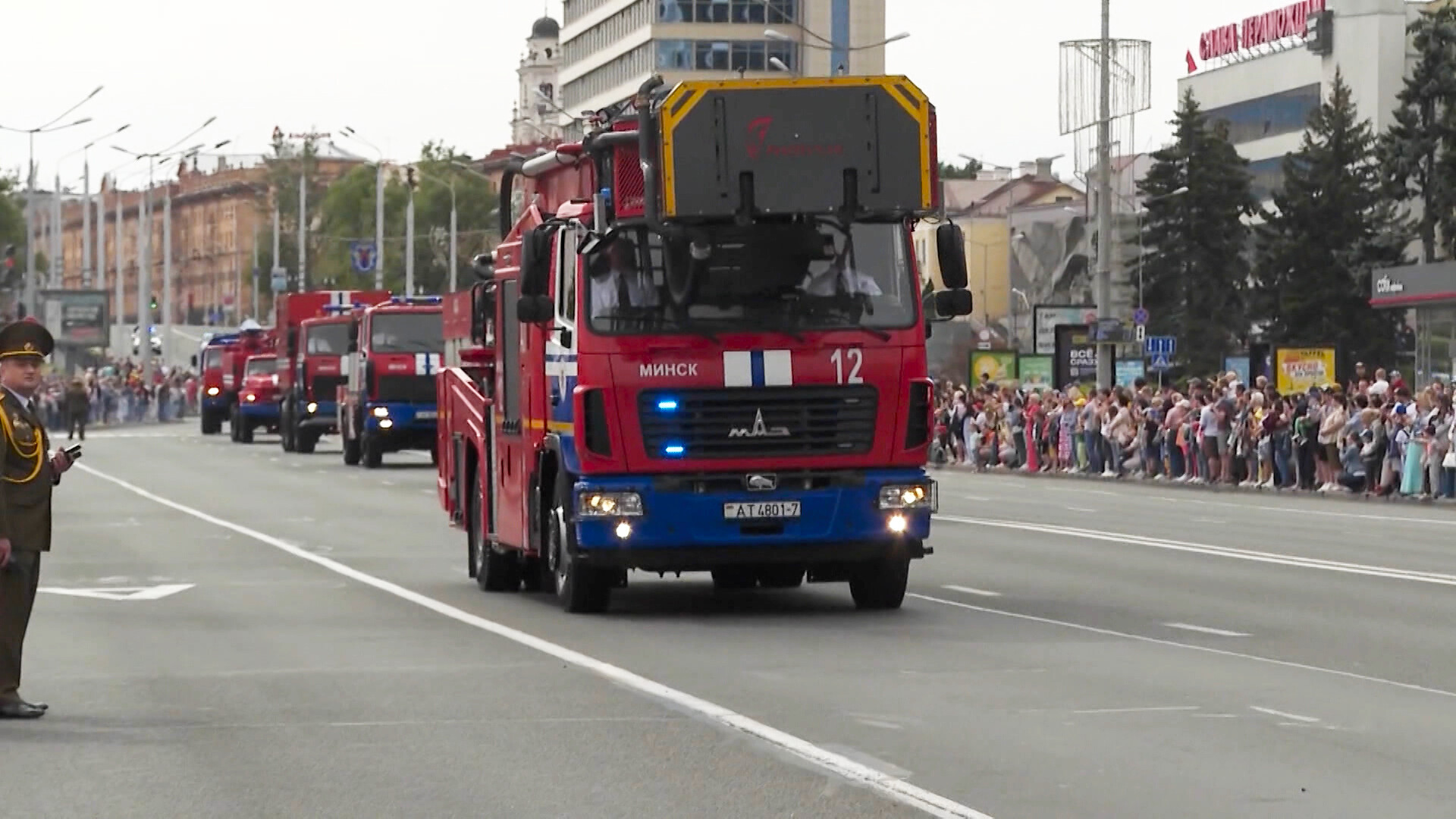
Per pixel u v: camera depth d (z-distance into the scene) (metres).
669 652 18.53
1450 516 40.22
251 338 93.50
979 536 34.16
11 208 145.25
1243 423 51.16
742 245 21.02
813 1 132.25
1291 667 17.25
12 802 11.62
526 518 23.17
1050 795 11.56
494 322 25.00
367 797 11.71
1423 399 45.16
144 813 11.32
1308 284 102.81
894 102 20.92
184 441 91.94
